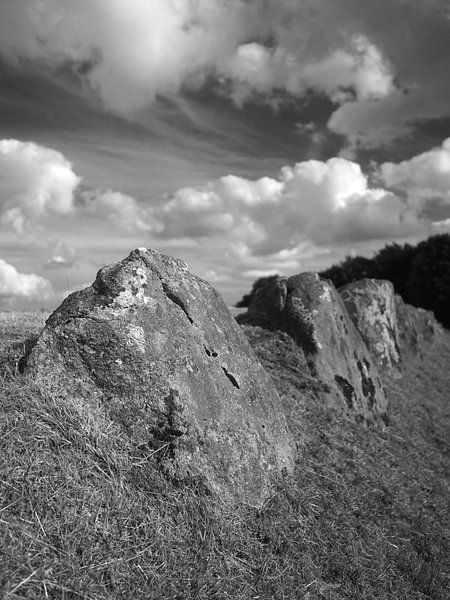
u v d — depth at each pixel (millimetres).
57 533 4004
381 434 9672
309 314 9953
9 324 8258
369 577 5660
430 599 5965
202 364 5738
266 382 6898
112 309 5238
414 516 7277
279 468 6164
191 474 4941
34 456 4430
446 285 32312
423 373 16047
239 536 4941
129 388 5125
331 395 9211
